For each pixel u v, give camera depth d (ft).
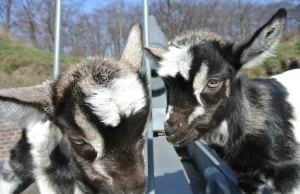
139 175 0.89
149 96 0.96
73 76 0.98
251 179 1.41
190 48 1.23
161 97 2.18
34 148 1.25
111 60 1.07
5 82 7.40
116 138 0.87
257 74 7.25
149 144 1.24
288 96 1.49
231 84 1.27
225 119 1.29
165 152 2.01
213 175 1.79
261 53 1.24
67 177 1.16
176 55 1.23
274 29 1.20
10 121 0.92
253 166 1.36
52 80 1.09
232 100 1.28
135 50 1.14
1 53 8.38
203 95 1.21
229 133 1.31
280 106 1.43
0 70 7.85
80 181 1.13
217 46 1.26
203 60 1.20
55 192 1.21
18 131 3.65
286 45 8.18
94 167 0.93
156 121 2.16
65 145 1.07
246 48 1.23
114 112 0.87
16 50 8.72
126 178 0.88
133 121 0.88
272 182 1.36
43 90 0.99
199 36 1.35
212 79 1.21
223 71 1.22
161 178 1.64
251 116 1.34
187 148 2.61
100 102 0.88
